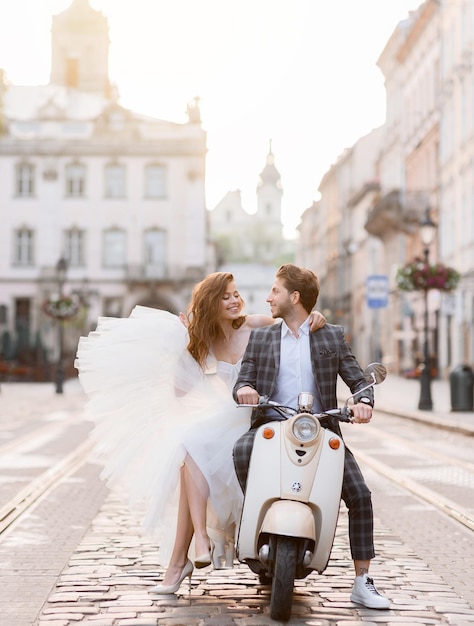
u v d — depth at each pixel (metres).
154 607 5.55
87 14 74.00
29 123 65.12
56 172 64.75
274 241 176.38
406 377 49.94
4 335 56.16
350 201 74.19
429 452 14.58
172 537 5.93
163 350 5.98
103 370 6.04
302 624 5.21
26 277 64.62
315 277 5.77
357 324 74.44
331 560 6.88
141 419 6.01
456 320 39.28
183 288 64.62
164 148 64.69
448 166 45.47
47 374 51.94
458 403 23.31
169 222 64.81
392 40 58.81
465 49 41.91
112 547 7.29
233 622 5.23
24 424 20.86
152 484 5.84
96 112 68.88
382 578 6.34
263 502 5.27
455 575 6.46
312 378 5.66
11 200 64.75
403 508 9.34
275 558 5.21
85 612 5.43
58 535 7.81
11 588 5.99
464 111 42.31
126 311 64.75
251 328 6.06
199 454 5.64
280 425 5.40
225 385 6.03
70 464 12.87
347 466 5.63
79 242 64.94
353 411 5.53
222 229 177.50
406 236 55.22
